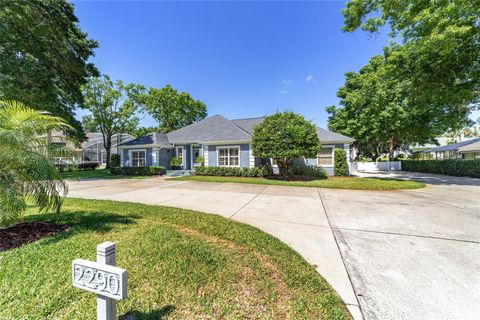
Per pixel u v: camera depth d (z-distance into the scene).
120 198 7.76
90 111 24.33
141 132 30.16
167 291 2.34
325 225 4.75
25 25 10.91
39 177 3.45
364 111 18.28
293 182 11.73
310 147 11.82
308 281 2.57
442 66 10.02
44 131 3.80
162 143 18.52
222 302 2.19
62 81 13.02
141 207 6.03
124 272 1.49
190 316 1.99
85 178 14.77
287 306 2.16
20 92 10.34
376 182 11.20
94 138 36.88
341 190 9.62
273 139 11.99
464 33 8.34
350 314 2.08
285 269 2.84
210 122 18.62
